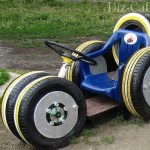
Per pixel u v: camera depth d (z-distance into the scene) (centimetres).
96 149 434
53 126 431
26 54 807
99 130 468
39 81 424
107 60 523
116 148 433
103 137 452
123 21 522
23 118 416
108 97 495
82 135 457
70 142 443
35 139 422
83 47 514
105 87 484
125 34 504
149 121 474
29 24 1079
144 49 466
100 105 483
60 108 434
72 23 1069
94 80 501
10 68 725
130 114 489
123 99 463
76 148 438
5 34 980
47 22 1089
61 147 439
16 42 907
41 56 789
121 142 443
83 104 448
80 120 448
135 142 441
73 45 863
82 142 446
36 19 1136
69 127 441
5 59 780
